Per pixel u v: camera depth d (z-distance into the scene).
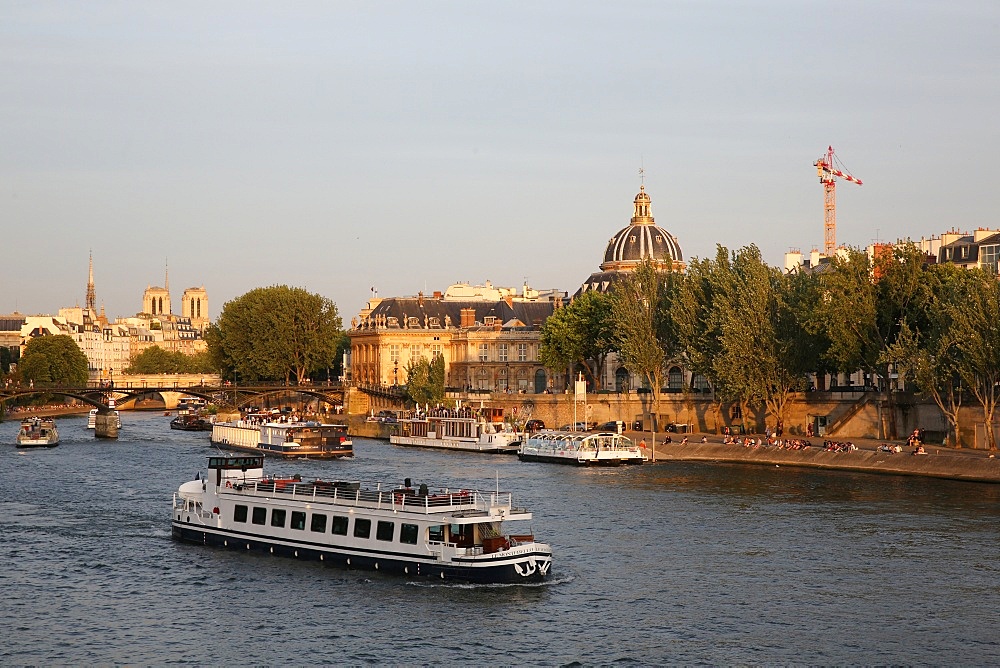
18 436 166.75
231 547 83.62
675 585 72.44
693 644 61.50
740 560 78.75
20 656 60.31
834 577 74.06
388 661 59.19
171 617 66.62
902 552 80.50
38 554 82.31
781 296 145.38
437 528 73.69
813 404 149.88
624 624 64.75
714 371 150.50
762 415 156.62
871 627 64.06
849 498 103.44
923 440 133.75
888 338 136.50
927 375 121.12
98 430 189.50
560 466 137.00
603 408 175.75
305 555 79.44
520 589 71.56
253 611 67.50
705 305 156.38
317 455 151.25
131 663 59.22
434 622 65.12
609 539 85.75
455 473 129.00
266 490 82.12
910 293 134.62
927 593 70.25
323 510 78.56
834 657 59.56
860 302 134.12
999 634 62.84
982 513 94.50
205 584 73.50
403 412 188.75
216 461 86.19
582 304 184.38
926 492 106.12
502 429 164.75
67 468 135.50
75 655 60.44
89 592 72.00
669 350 165.50
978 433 127.12
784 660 59.16
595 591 71.19
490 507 74.38
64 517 97.62
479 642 61.84
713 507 99.56
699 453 141.50
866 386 151.88
